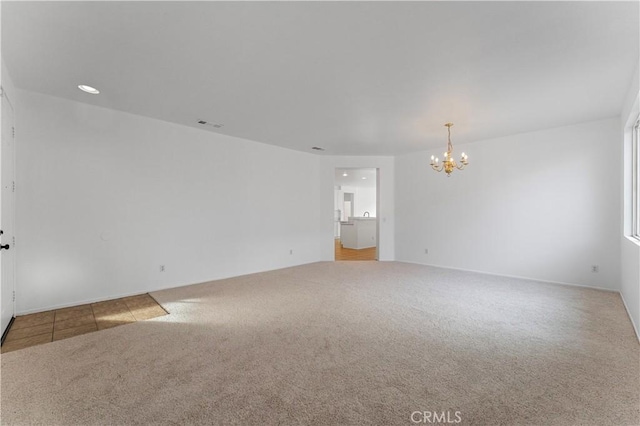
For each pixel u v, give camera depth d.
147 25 2.17
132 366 2.23
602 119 4.35
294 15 2.05
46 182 3.51
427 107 3.85
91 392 1.91
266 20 2.11
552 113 4.09
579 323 3.09
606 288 4.36
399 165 6.96
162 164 4.47
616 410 1.73
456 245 6.00
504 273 5.35
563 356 2.39
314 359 2.35
